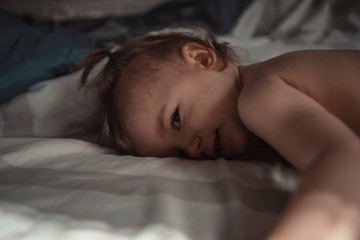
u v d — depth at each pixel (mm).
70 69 1096
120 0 2047
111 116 833
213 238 453
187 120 734
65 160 696
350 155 430
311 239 381
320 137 470
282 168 621
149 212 500
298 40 1546
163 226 464
